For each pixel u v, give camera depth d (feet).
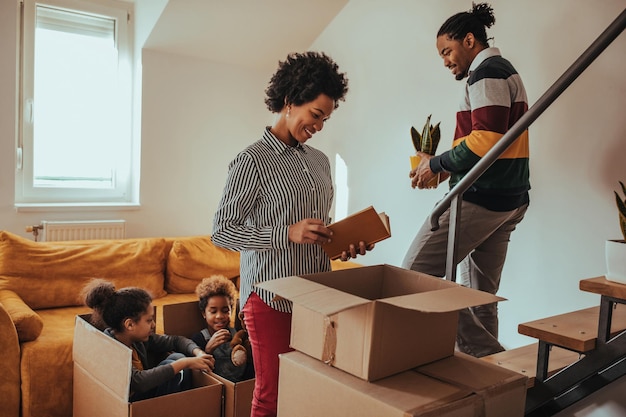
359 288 5.08
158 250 11.03
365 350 3.99
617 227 7.47
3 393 7.52
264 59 13.07
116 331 7.33
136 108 12.31
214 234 5.37
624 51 7.32
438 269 7.06
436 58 9.61
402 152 10.32
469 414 3.85
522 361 6.05
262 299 5.40
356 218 5.05
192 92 12.60
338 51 11.81
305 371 4.24
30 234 11.28
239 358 7.46
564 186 8.06
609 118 7.50
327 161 6.06
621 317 5.96
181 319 8.46
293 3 11.26
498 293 9.00
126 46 12.44
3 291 9.18
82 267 10.07
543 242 8.35
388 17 10.55
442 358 4.53
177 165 12.60
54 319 9.16
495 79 6.55
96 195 12.41
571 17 7.84
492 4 8.84
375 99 10.92
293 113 5.40
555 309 8.22
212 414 6.88
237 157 5.42
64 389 7.93
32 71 11.46
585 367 5.24
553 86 5.24
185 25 11.44
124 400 6.28
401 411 3.57
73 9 11.75
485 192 6.80
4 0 10.61
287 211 5.40
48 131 11.81
